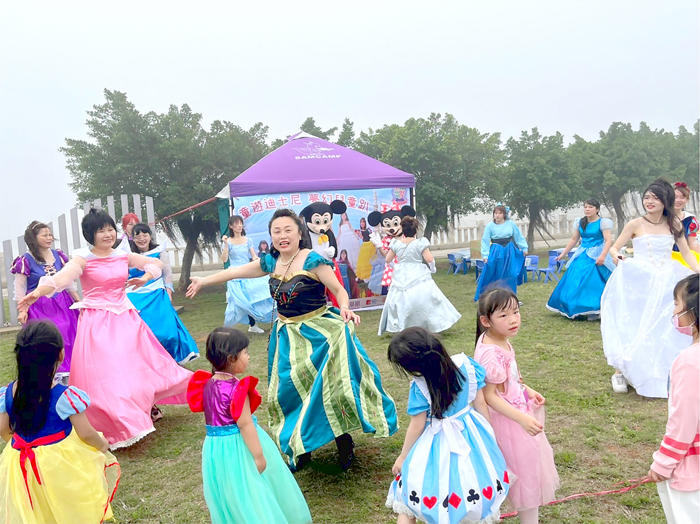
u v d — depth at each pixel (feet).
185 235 53.93
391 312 27.50
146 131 49.44
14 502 9.89
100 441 10.64
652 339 17.72
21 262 21.09
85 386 15.80
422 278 27.12
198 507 13.00
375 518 11.98
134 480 14.48
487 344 10.53
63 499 10.07
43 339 9.91
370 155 60.75
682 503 8.14
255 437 10.21
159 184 50.01
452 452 9.41
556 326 27.99
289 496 10.83
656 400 17.51
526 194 63.10
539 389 19.06
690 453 8.10
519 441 10.12
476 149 56.65
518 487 10.10
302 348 14.24
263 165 36.29
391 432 14.02
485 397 10.19
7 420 10.09
